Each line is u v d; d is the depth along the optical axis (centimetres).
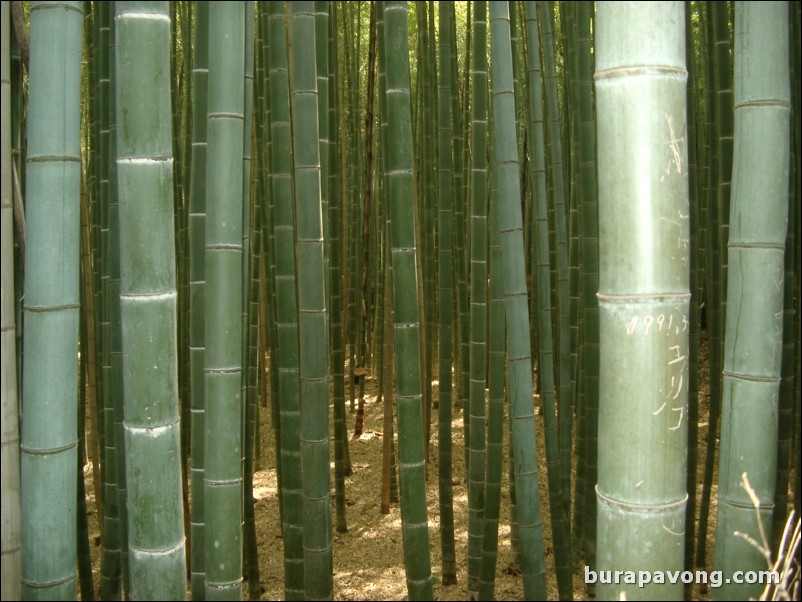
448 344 337
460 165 420
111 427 291
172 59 399
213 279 180
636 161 137
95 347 361
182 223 398
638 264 138
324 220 340
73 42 165
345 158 613
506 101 235
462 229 424
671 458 143
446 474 339
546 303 287
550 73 313
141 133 163
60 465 168
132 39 160
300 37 230
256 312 372
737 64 165
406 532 236
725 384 172
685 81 139
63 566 170
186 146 407
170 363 171
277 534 400
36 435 165
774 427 168
